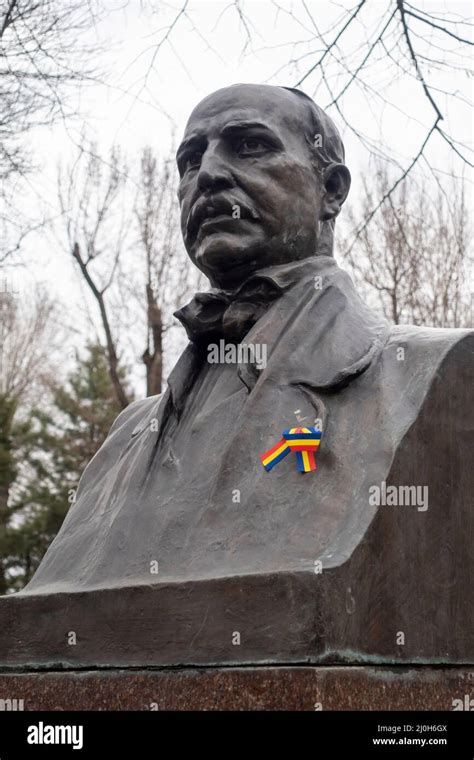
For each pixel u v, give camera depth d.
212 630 2.88
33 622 3.28
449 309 9.67
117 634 3.08
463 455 3.24
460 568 3.17
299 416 3.23
